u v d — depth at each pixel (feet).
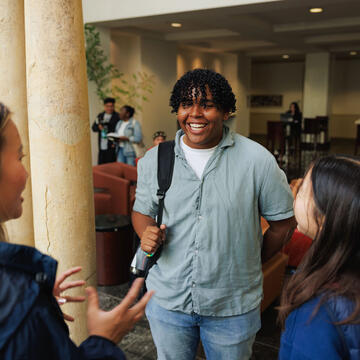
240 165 5.16
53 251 6.92
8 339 2.22
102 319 2.90
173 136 40.91
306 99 50.72
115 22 25.94
